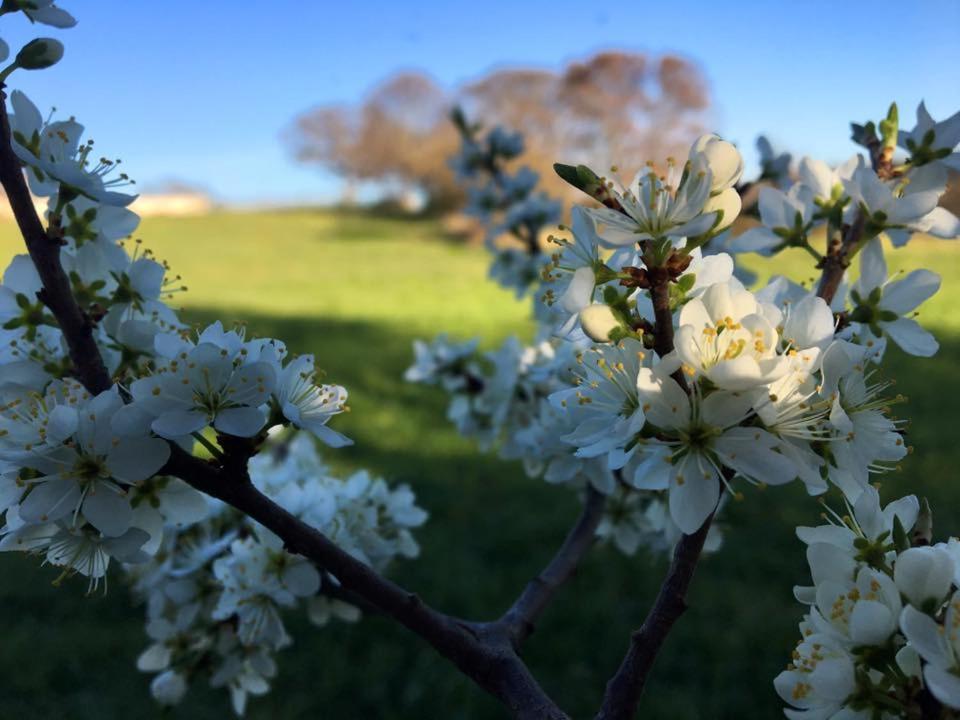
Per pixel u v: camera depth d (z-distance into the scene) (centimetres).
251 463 31
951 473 73
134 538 16
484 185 49
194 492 18
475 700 48
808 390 13
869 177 18
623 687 14
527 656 52
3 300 18
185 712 47
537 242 47
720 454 13
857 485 14
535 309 36
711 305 13
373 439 94
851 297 19
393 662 52
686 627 54
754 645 52
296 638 55
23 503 15
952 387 102
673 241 14
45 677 51
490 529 70
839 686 12
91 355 16
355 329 164
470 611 56
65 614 58
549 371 30
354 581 16
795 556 63
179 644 27
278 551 23
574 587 60
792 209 20
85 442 15
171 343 15
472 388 39
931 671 11
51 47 16
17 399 17
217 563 24
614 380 14
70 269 18
